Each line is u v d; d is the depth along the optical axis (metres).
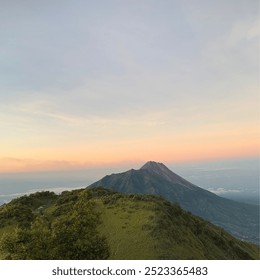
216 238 90.75
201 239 82.50
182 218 87.12
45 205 103.56
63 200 97.75
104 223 74.19
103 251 42.16
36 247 38.34
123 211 79.38
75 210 44.84
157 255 58.53
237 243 110.31
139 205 82.19
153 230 67.00
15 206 92.25
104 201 87.94
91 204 45.34
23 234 39.09
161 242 62.72
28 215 87.00
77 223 42.00
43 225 42.41
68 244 40.19
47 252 38.66
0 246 39.72
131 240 64.75
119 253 60.78
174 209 89.50
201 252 70.38
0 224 82.56
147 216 73.81
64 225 42.50
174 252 60.88
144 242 63.16
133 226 70.38
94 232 43.53
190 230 82.00
